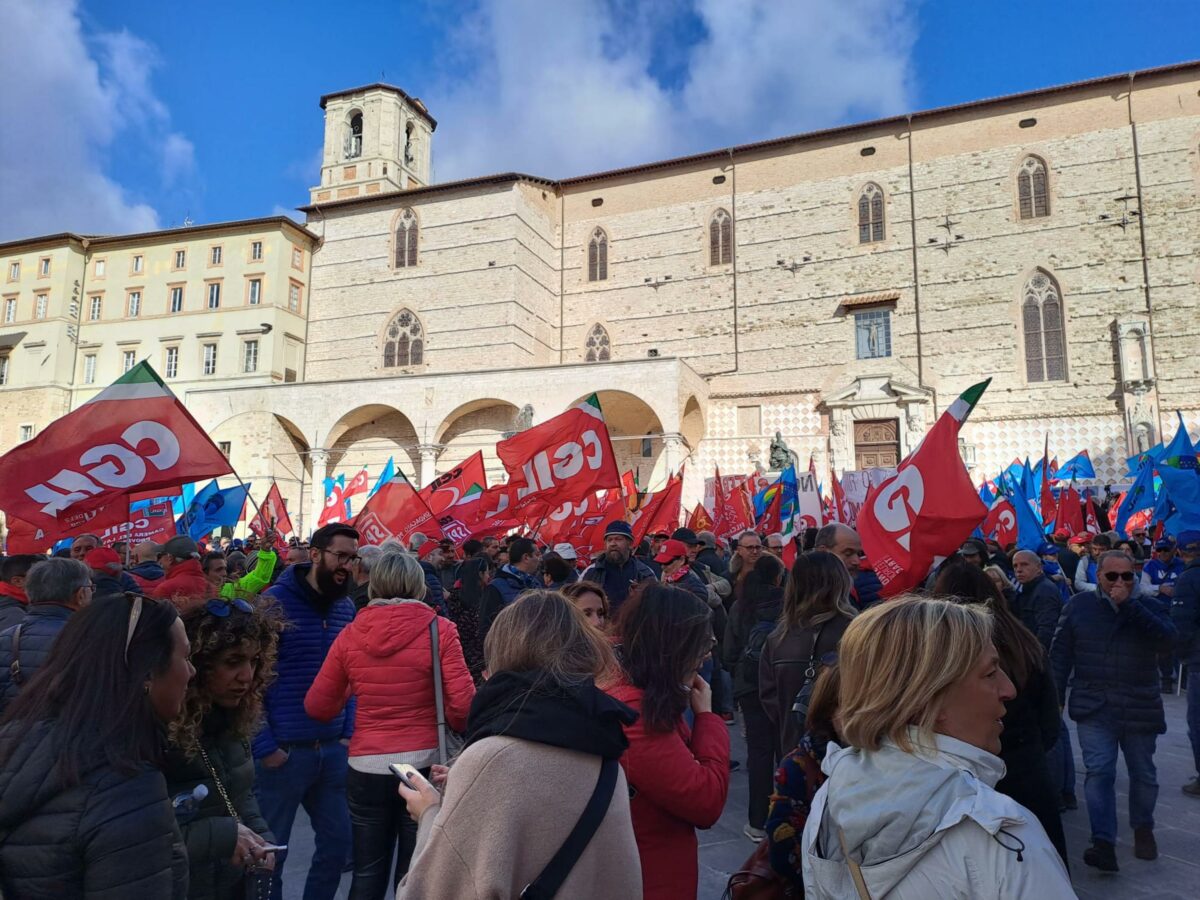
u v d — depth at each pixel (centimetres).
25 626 488
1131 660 733
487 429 4688
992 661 254
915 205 4625
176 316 5388
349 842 611
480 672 995
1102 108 4331
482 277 5078
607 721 277
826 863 248
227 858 384
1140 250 4162
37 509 869
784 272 4847
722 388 4859
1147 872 706
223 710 427
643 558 1415
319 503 4675
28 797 277
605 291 5272
